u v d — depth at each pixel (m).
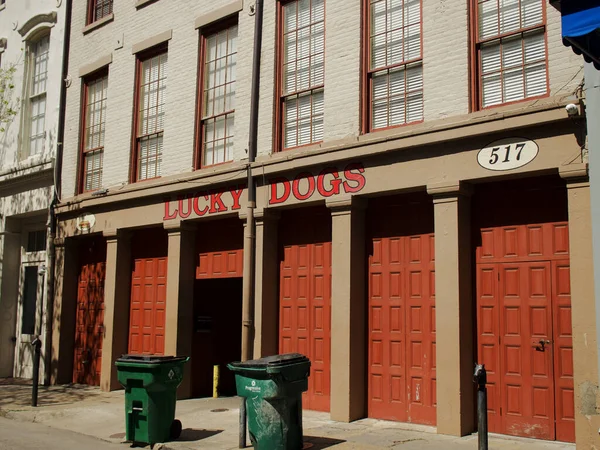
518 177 8.76
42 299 16.48
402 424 9.58
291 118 11.60
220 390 13.68
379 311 10.18
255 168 11.48
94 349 15.05
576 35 6.24
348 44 10.73
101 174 15.31
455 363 8.80
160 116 14.07
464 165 9.00
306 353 10.96
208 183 12.27
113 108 15.04
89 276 15.51
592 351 7.60
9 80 18.14
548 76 8.58
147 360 8.87
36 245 17.44
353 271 10.18
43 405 12.41
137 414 9.02
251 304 11.29
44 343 15.63
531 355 8.60
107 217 14.63
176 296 12.83
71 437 9.84
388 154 9.84
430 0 9.81
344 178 10.33
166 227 13.16
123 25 15.14
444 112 9.41
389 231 10.23
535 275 8.70
